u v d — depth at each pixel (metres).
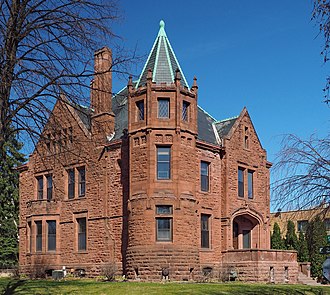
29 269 43.06
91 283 27.97
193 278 35.75
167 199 35.59
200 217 39.12
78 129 39.50
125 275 36.84
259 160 44.97
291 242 53.06
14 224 55.84
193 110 37.84
